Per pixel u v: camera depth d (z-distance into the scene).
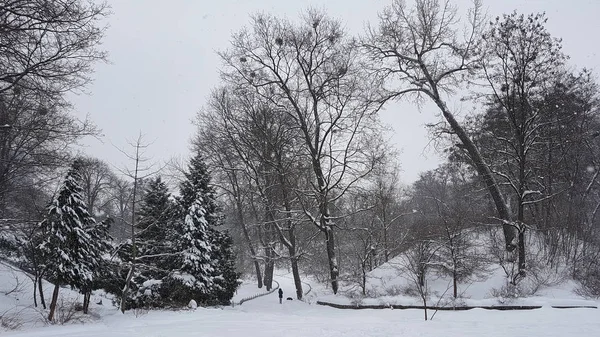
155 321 18.34
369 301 24.48
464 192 37.47
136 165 23.39
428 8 30.23
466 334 12.29
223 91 35.03
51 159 21.69
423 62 30.70
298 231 40.59
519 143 27.22
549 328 13.77
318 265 45.53
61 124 21.41
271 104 32.12
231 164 38.59
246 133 33.56
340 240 42.91
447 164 36.50
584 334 12.29
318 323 15.82
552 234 27.73
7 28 16.91
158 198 28.75
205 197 28.48
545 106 26.81
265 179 36.25
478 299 23.08
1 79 17.98
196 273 26.27
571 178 29.91
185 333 12.77
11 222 21.97
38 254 21.89
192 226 26.45
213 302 27.19
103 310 24.58
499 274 25.62
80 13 18.47
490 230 30.20
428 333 12.47
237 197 39.94
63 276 19.25
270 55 30.81
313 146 32.81
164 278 26.30
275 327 14.20
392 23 31.02
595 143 34.09
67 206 19.73
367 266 35.44
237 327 14.28
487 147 31.69
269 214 36.69
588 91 28.89
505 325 14.75
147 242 24.23
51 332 15.06
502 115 30.33
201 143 38.00
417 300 23.17
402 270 26.95
